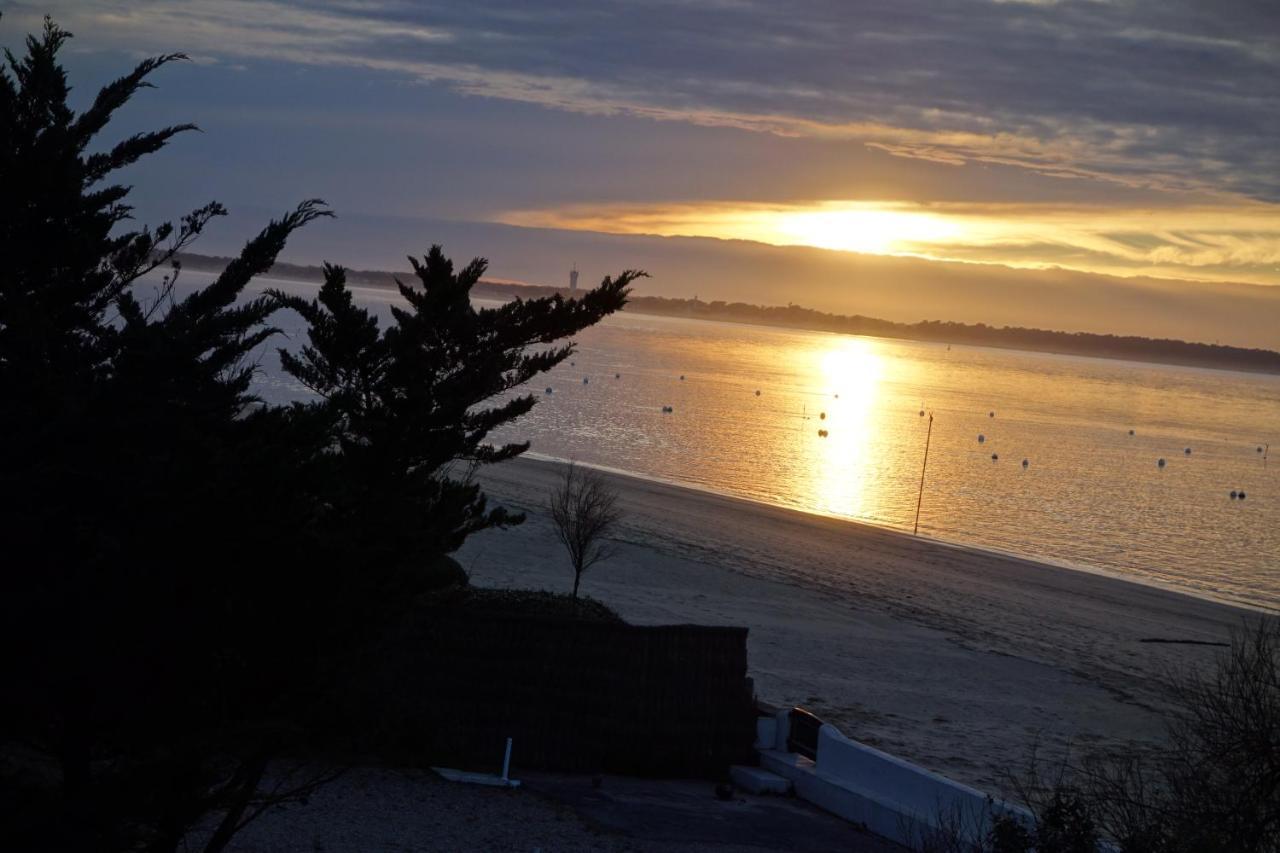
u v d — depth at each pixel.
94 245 6.64
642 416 112.19
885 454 97.12
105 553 5.89
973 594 38.38
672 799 14.74
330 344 7.76
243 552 6.49
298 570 6.84
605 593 30.56
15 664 5.83
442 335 7.96
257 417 6.98
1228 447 138.50
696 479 70.69
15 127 6.51
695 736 16.31
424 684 15.25
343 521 7.20
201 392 6.37
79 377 6.20
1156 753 20.25
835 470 82.62
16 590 5.80
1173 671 29.22
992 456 103.75
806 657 26.53
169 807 6.26
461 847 11.65
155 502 5.98
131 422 5.89
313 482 6.61
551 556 34.59
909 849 13.45
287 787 12.58
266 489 6.29
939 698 24.12
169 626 6.17
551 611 17.23
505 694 15.56
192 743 6.28
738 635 16.80
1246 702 10.85
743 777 16.00
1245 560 59.19
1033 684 26.62
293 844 11.02
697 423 109.69
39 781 6.19
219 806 6.91
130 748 6.52
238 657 7.00
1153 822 10.64
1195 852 9.82
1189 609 40.16
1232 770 10.56
